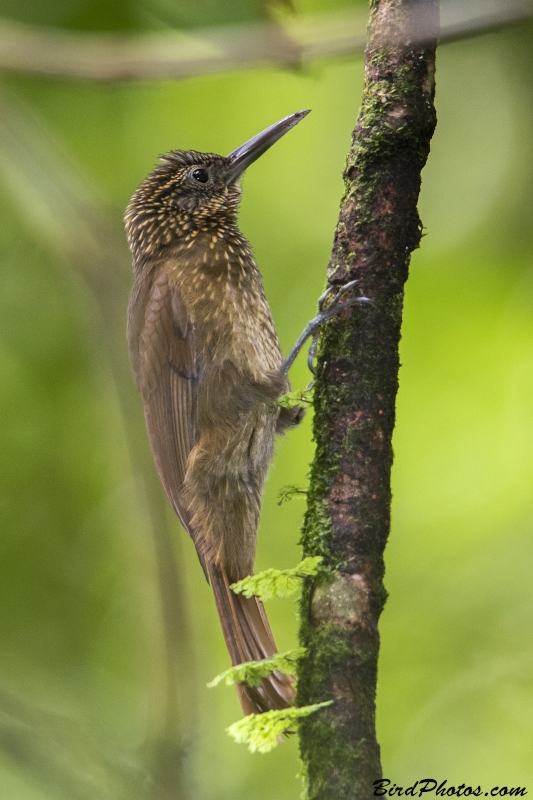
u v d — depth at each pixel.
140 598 9.80
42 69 8.46
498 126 12.78
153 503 9.66
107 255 10.17
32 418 11.80
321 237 12.21
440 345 11.63
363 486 5.50
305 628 5.37
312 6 10.88
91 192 11.03
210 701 10.32
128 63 8.41
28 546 11.82
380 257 5.68
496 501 11.45
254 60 8.18
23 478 11.84
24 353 11.93
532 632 10.93
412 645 11.10
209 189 8.89
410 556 11.49
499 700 10.67
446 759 10.45
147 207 8.84
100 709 11.21
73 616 11.74
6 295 12.00
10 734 8.62
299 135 12.42
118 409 10.04
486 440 11.52
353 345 5.66
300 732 5.18
